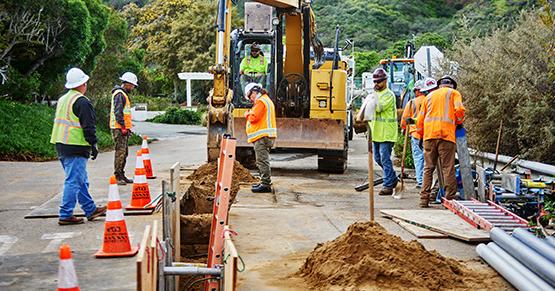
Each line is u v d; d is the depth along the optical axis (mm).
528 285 6215
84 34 26828
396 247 6934
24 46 25281
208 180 11258
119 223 7094
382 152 12711
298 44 16594
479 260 7633
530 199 9719
